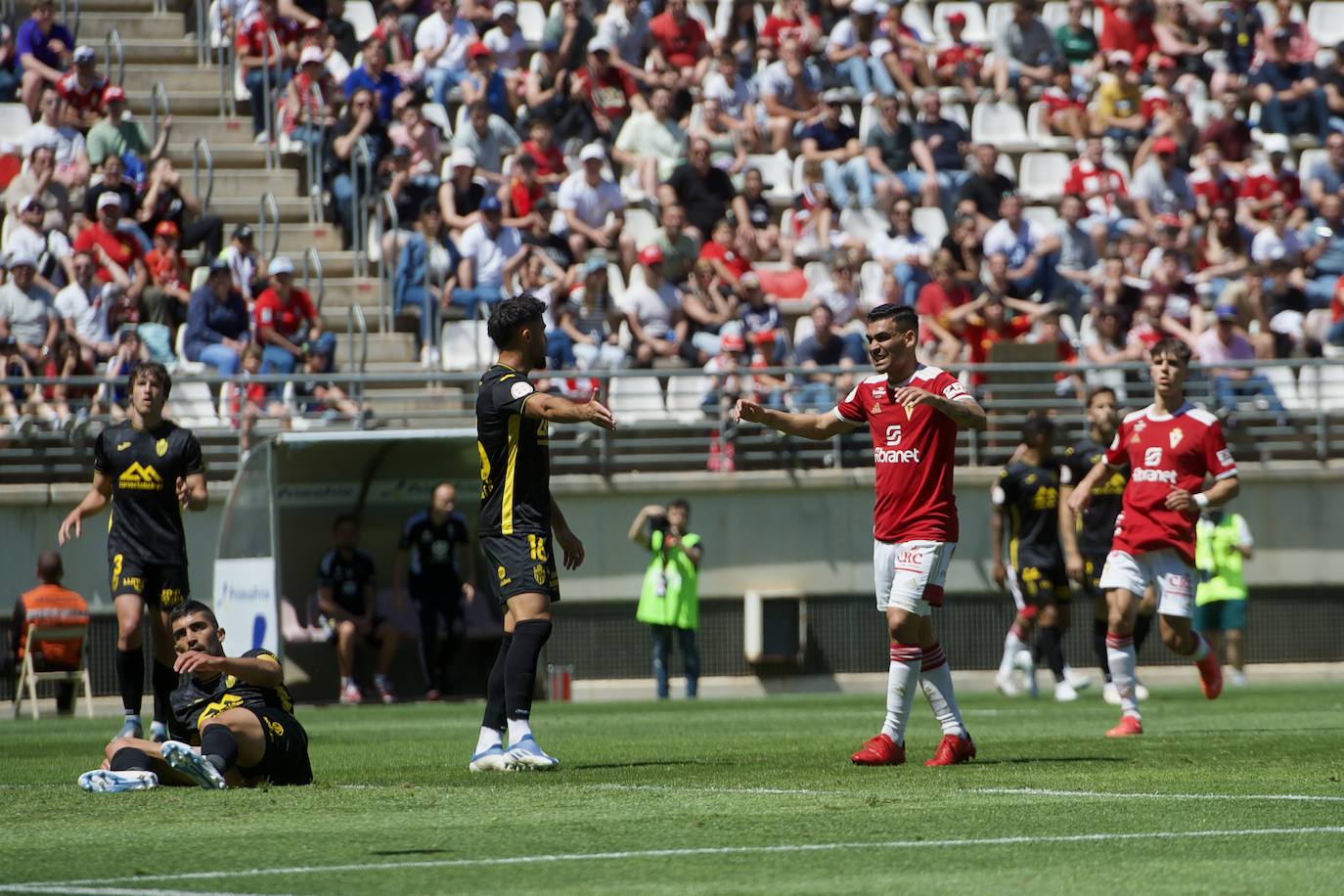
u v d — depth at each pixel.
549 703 60.97
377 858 17.75
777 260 78.94
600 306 73.75
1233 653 68.94
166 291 69.69
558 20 83.50
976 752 30.66
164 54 82.62
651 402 71.50
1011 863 17.16
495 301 73.38
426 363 71.00
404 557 62.00
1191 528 36.53
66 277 70.06
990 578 72.19
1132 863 17.08
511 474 27.53
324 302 74.62
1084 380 73.06
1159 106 88.25
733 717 47.56
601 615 69.44
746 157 83.81
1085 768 27.23
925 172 82.69
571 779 26.30
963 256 77.25
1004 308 75.38
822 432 28.48
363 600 61.16
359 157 76.69
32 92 77.31
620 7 85.75
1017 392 72.56
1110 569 36.53
